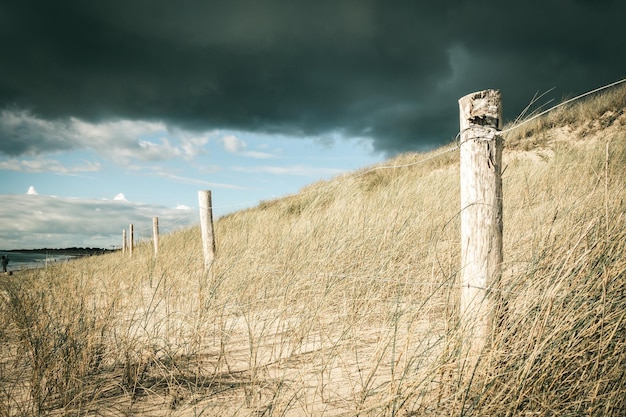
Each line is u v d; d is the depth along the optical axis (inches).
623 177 166.6
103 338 132.3
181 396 100.7
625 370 73.0
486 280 90.5
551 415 71.6
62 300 153.6
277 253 210.1
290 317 142.9
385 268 155.7
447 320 96.1
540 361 78.9
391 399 75.0
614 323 81.5
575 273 90.9
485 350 82.4
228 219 448.8
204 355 128.3
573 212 122.6
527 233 139.6
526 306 87.0
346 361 113.0
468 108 92.4
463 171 93.7
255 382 105.4
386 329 114.2
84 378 109.0
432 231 178.9
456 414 74.8
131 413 93.2
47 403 100.4
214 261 198.2
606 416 66.9
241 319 159.5
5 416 92.6
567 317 82.4
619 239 96.3
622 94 430.0
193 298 173.6
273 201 581.0
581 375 78.1
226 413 90.7
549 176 225.0
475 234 91.4
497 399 74.0
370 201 274.4
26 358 123.2
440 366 78.5
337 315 143.1
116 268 236.5
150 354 116.4
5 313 151.4
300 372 104.9
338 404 91.3
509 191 223.6
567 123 443.2
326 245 193.2
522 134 454.0
